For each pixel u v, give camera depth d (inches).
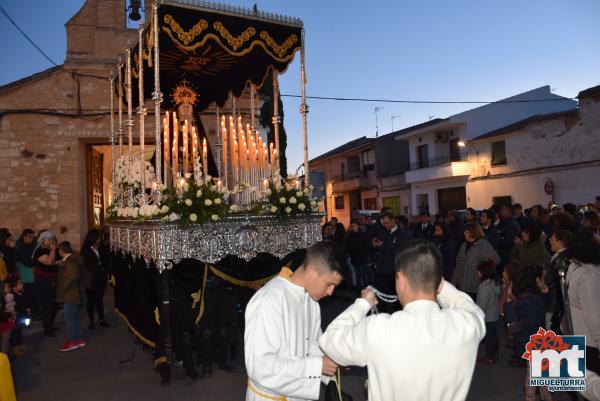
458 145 1048.8
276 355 96.7
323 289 105.6
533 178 864.9
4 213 481.4
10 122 485.4
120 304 319.6
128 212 269.1
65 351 292.7
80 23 496.1
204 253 222.2
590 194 756.0
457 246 325.4
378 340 81.0
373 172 1382.9
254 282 252.7
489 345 241.8
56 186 490.3
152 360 268.2
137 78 325.1
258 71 337.7
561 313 180.7
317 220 257.8
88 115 494.6
